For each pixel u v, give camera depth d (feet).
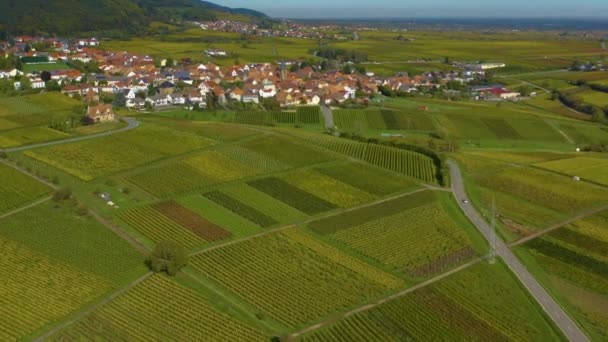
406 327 379.96
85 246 469.57
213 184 621.31
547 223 565.12
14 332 357.00
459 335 374.63
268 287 421.18
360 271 450.71
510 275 459.73
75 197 564.30
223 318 380.17
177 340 355.97
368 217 554.87
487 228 547.49
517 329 386.11
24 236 481.05
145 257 456.04
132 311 383.45
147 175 637.71
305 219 545.03
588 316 407.23
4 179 602.03
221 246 481.05
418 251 491.72
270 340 359.87
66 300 393.09
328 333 369.71
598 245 519.60
